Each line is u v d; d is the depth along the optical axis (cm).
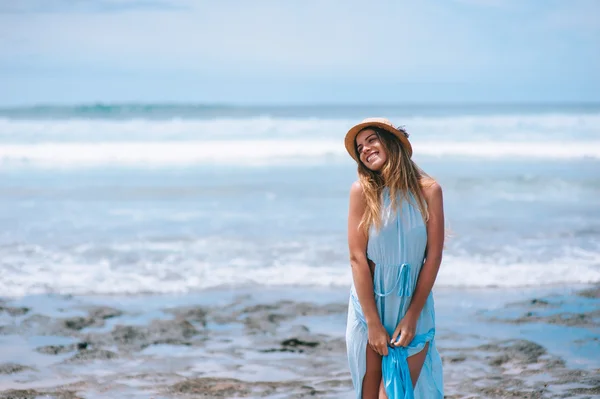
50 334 623
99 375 527
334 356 569
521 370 529
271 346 593
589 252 918
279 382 512
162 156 2078
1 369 536
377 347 363
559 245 960
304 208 1276
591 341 593
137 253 932
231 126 2600
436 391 375
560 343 589
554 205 1301
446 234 386
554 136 2439
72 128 2483
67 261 890
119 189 1529
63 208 1302
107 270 845
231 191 1486
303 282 792
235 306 706
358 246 365
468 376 518
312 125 2666
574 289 757
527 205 1302
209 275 821
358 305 373
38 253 933
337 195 1423
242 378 521
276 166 1927
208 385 507
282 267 853
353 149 377
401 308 364
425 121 2806
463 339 602
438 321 653
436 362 378
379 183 365
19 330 632
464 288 763
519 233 1040
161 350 584
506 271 824
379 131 365
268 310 691
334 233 1049
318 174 1767
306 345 596
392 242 358
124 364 552
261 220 1161
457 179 1598
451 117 3131
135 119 2850
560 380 507
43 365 548
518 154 2133
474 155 2130
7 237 1036
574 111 3784
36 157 2052
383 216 358
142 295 747
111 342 603
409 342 361
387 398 360
